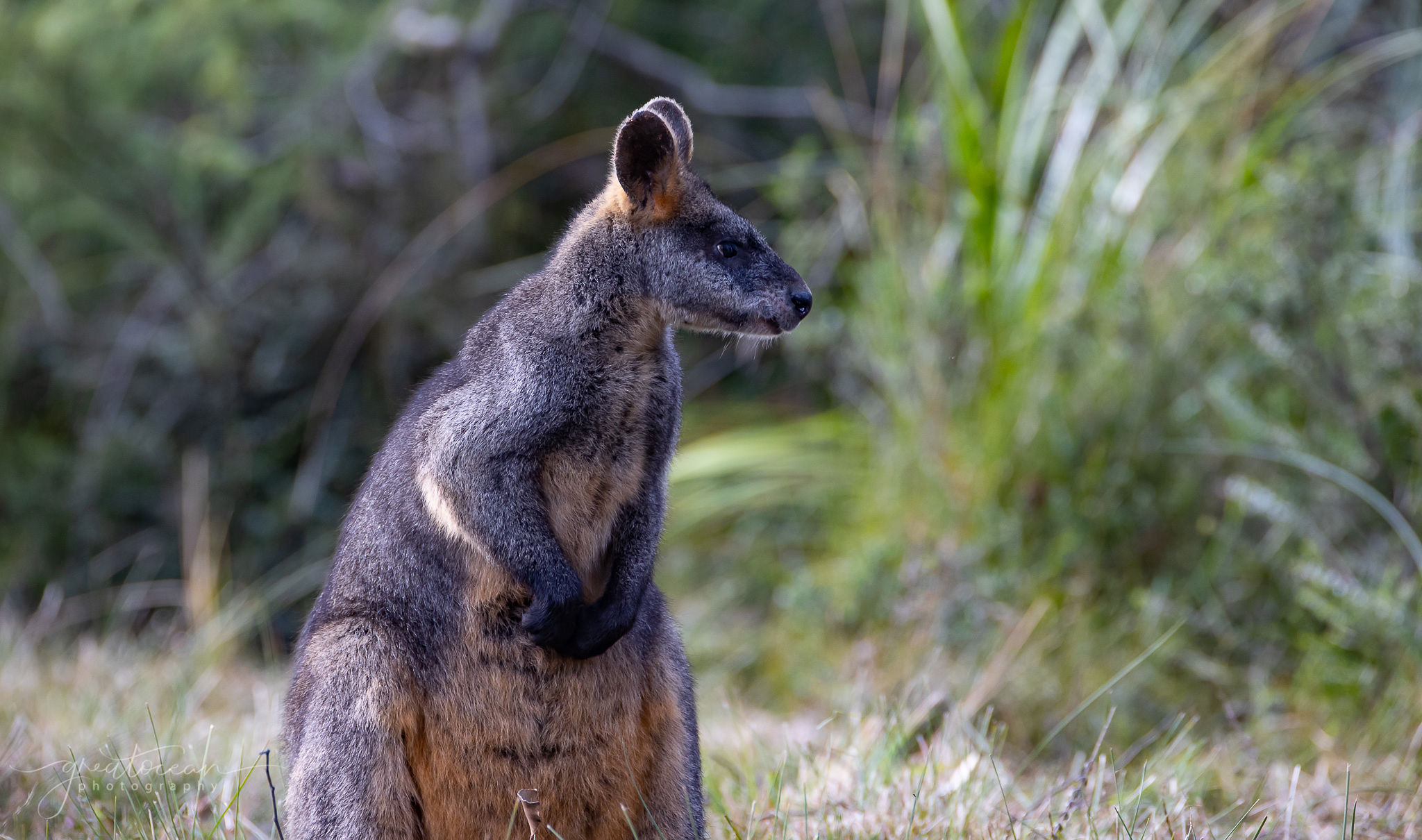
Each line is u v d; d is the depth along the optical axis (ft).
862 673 34.55
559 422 21.89
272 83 63.72
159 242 60.23
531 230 65.21
